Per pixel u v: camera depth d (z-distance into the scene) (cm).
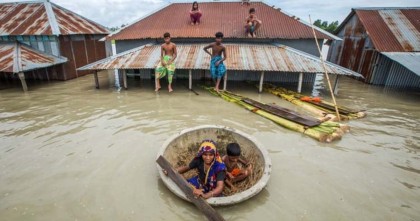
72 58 1337
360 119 765
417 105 930
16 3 1384
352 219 367
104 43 1652
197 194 355
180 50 1134
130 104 879
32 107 841
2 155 527
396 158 538
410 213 380
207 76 1284
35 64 1094
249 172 447
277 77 1262
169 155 473
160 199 402
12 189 424
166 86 1154
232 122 722
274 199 407
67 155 530
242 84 1209
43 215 370
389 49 1194
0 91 1062
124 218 364
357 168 498
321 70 969
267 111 784
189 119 740
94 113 785
